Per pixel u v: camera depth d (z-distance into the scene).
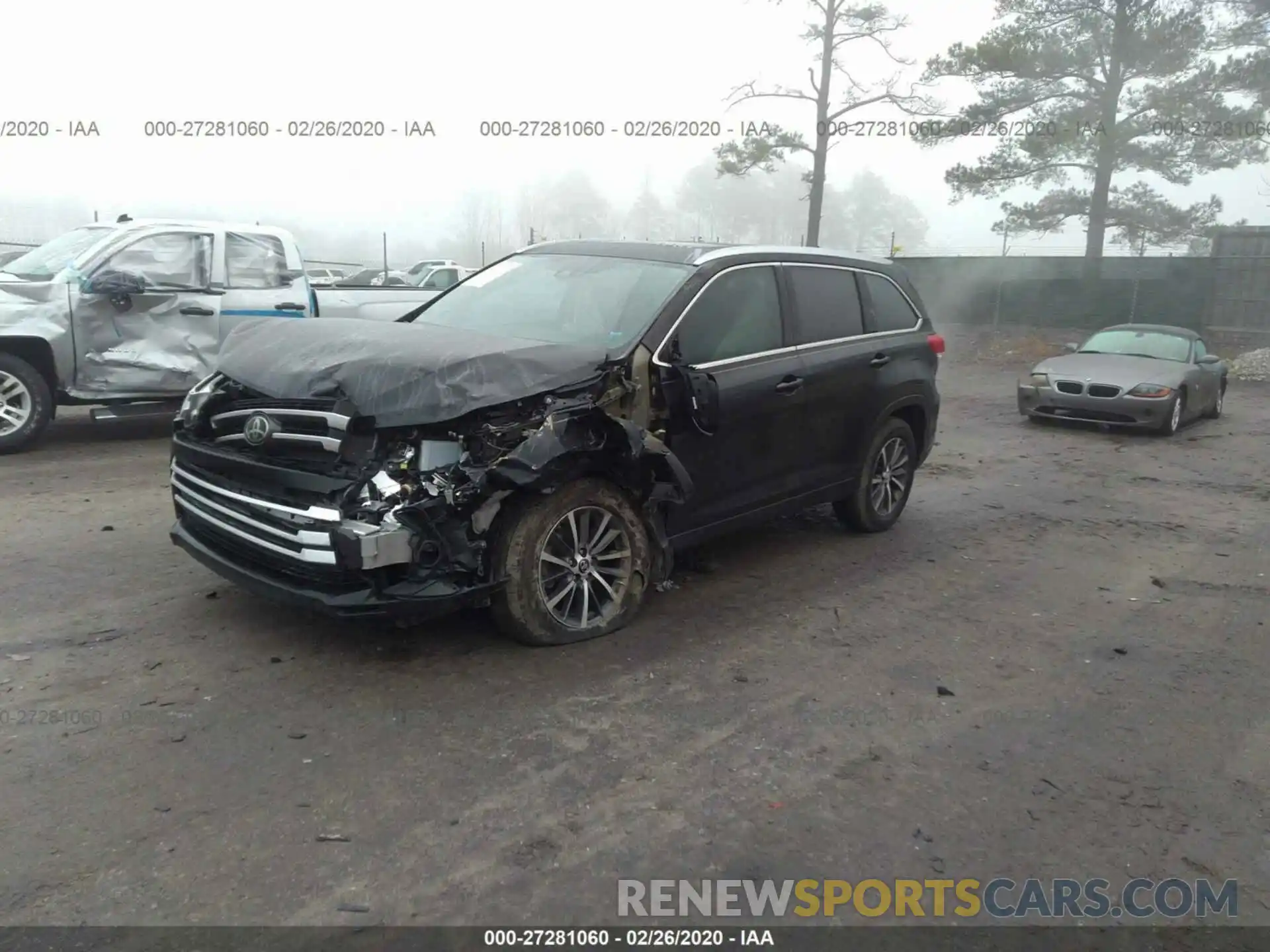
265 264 9.80
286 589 4.25
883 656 4.99
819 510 7.93
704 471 5.35
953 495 8.88
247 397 4.74
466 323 5.64
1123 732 4.28
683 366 5.06
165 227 9.22
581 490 4.66
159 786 3.48
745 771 3.79
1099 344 14.02
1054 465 10.53
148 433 9.94
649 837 3.35
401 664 4.51
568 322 5.31
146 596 5.22
